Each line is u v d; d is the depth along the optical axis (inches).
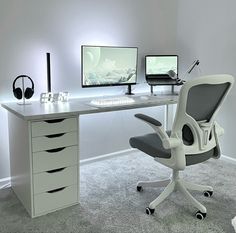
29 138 75.9
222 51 117.6
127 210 83.6
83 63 104.4
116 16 116.5
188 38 131.0
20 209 83.7
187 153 76.2
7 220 78.0
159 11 129.3
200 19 124.5
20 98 91.2
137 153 132.9
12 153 92.6
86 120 117.8
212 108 79.1
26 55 97.3
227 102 118.8
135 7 121.4
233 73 114.8
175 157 75.1
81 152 118.6
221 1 115.5
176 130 74.9
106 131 124.3
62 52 105.0
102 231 73.6
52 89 105.0
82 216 80.4
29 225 75.9
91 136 120.3
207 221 78.1
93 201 88.5
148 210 81.1
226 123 120.5
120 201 88.7
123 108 92.7
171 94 119.0
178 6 133.9
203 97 74.5
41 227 75.1
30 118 74.2
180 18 133.8
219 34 117.9
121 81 115.9
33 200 79.1
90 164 119.4
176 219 79.0
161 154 78.4
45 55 101.1
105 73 110.8
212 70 122.5
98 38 113.0
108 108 89.1
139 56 127.0
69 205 85.7
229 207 85.4
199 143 77.3
